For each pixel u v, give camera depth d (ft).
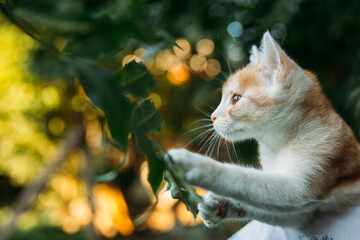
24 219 5.73
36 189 3.87
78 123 4.17
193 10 2.68
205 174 1.23
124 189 6.44
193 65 3.56
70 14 0.65
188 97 3.34
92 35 0.68
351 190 1.36
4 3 0.68
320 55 2.51
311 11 2.37
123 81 0.81
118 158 5.34
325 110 1.44
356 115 1.87
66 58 0.67
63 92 4.61
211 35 2.85
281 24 2.58
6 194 7.00
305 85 1.45
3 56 4.47
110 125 0.68
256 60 1.64
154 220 5.82
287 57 1.48
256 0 2.60
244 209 1.40
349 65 2.40
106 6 2.37
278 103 1.45
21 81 4.65
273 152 1.46
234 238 1.55
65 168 5.26
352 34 2.39
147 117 0.84
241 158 2.57
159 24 2.54
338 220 1.36
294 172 1.33
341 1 2.32
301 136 1.40
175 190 1.07
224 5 2.82
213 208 1.37
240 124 1.51
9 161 5.33
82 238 5.01
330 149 1.36
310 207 1.36
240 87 1.54
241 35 2.73
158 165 0.80
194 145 3.04
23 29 0.69
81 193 5.65
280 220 1.41
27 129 5.23
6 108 4.95
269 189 1.28
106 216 5.68
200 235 3.31
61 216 5.88
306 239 1.38
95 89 0.65
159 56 3.79
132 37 0.76
